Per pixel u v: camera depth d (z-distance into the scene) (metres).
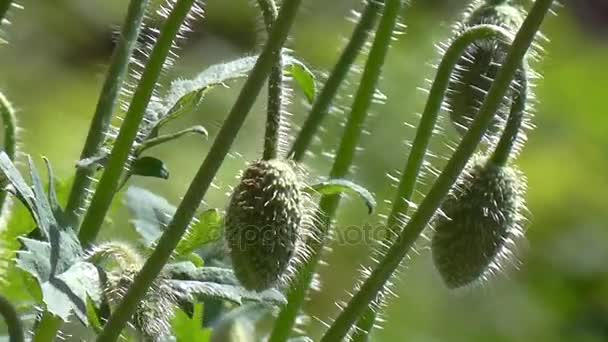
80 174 0.41
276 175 0.39
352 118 0.42
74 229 0.41
